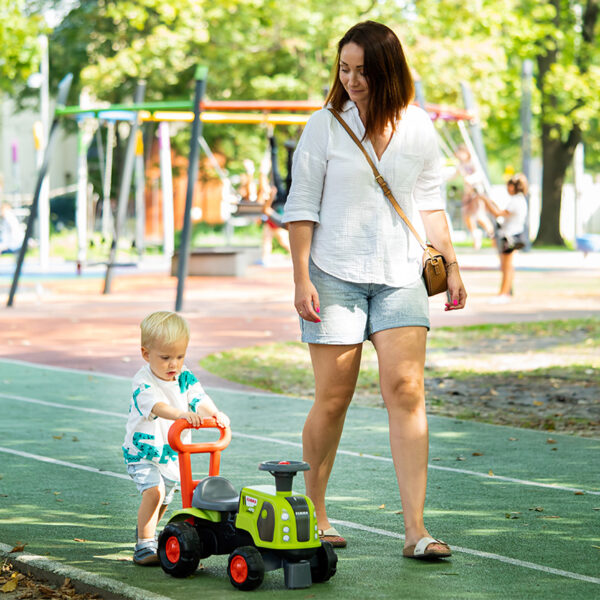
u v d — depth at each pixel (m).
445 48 49.81
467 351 19.38
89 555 7.39
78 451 11.14
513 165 83.56
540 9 54.62
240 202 35.28
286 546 6.52
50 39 57.41
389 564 7.13
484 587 6.60
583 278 36.62
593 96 57.66
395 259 7.39
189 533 6.78
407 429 7.35
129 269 44.31
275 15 50.62
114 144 61.97
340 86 7.41
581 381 15.88
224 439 7.09
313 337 7.41
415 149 7.42
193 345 20.09
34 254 54.38
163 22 52.59
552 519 8.40
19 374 16.84
